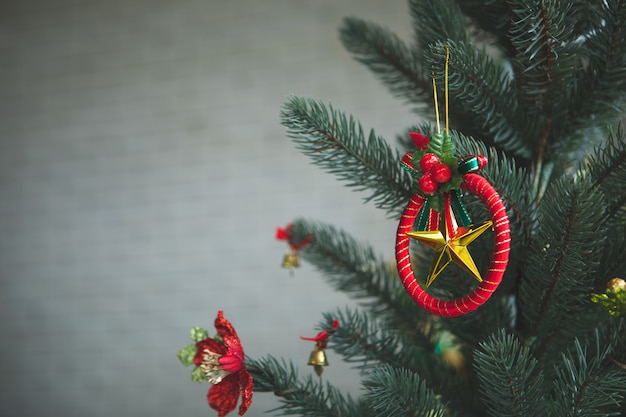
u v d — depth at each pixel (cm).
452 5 69
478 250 67
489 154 64
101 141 345
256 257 321
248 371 67
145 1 342
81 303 342
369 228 308
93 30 349
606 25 61
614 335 57
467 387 74
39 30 356
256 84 326
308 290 313
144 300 334
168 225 333
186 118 334
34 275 349
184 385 327
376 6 310
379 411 65
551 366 65
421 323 83
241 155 326
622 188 61
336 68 316
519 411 59
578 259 57
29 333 347
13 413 345
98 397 336
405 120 306
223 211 326
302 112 65
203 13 334
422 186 53
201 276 327
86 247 344
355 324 75
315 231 90
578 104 68
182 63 336
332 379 292
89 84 348
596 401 55
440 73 63
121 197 340
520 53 60
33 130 354
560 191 56
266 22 325
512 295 74
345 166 69
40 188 351
